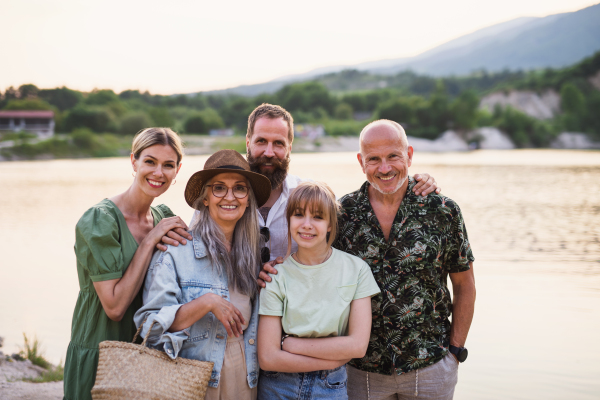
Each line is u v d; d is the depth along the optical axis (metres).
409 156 2.71
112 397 2.02
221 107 113.38
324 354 2.30
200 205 2.52
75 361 2.48
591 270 9.48
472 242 12.48
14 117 84.56
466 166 42.41
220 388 2.33
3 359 4.85
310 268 2.41
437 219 2.64
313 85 120.44
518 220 15.91
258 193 2.62
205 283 2.35
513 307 7.21
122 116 90.88
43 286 8.28
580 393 4.67
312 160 50.09
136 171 2.62
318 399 2.36
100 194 23.72
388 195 2.67
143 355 2.10
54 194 23.77
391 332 2.62
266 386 2.47
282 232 3.17
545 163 46.31
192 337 2.30
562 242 12.38
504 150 88.38
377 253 2.66
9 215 17.41
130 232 2.55
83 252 2.36
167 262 2.33
